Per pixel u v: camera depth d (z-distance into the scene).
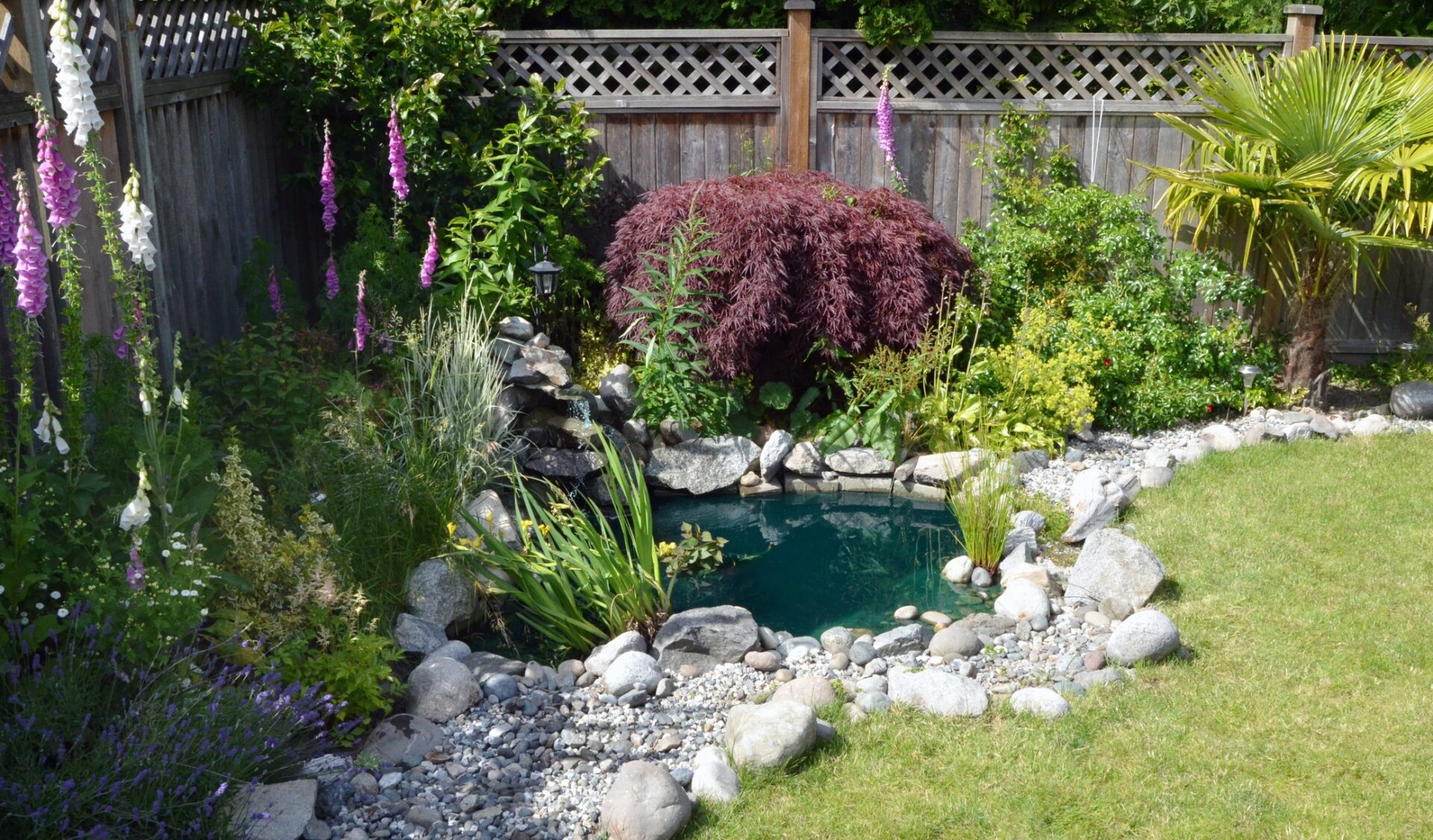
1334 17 9.80
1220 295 7.37
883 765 3.67
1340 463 6.34
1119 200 7.53
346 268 6.39
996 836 3.33
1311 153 7.05
